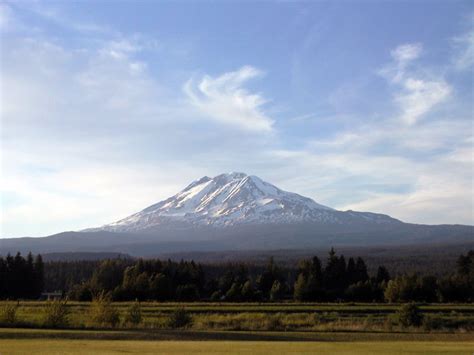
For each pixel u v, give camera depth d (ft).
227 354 106.01
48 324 175.32
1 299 399.24
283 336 161.99
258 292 374.02
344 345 130.21
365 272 445.37
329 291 392.47
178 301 362.74
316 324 196.03
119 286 373.61
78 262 605.73
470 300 360.28
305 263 437.99
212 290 435.53
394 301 354.33
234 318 204.64
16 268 422.41
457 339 158.92
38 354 103.19
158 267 429.79
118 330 166.81
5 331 153.17
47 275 549.95
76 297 364.58
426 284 360.69
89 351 109.60
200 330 173.68
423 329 187.21
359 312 254.47
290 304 317.42
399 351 115.44
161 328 176.65
